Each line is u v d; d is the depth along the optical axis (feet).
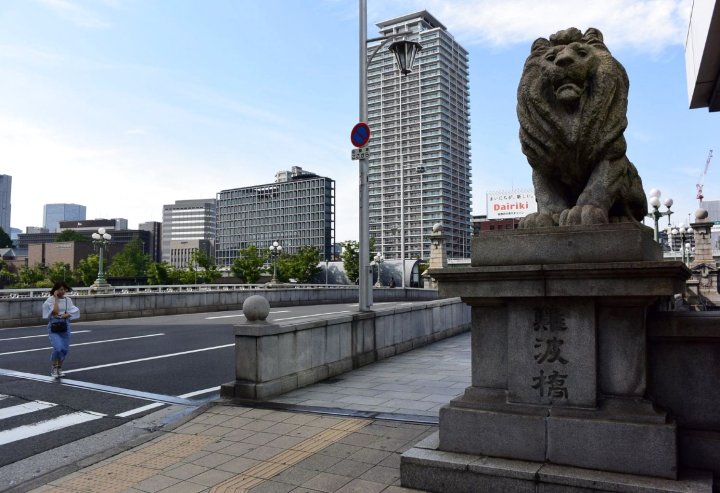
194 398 26.32
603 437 12.00
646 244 12.53
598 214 12.98
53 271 246.06
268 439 18.65
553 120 14.20
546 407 12.79
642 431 11.68
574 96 13.61
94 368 34.35
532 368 13.05
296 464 16.01
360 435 18.51
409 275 188.14
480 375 13.92
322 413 21.44
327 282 218.79
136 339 48.60
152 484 15.19
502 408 13.20
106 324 62.44
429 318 44.57
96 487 15.24
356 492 13.58
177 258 464.24
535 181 15.37
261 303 24.58
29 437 20.49
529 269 12.63
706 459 12.05
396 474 14.67
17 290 63.57
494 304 13.71
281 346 25.35
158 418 22.66
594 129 13.76
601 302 12.53
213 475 15.60
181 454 17.65
